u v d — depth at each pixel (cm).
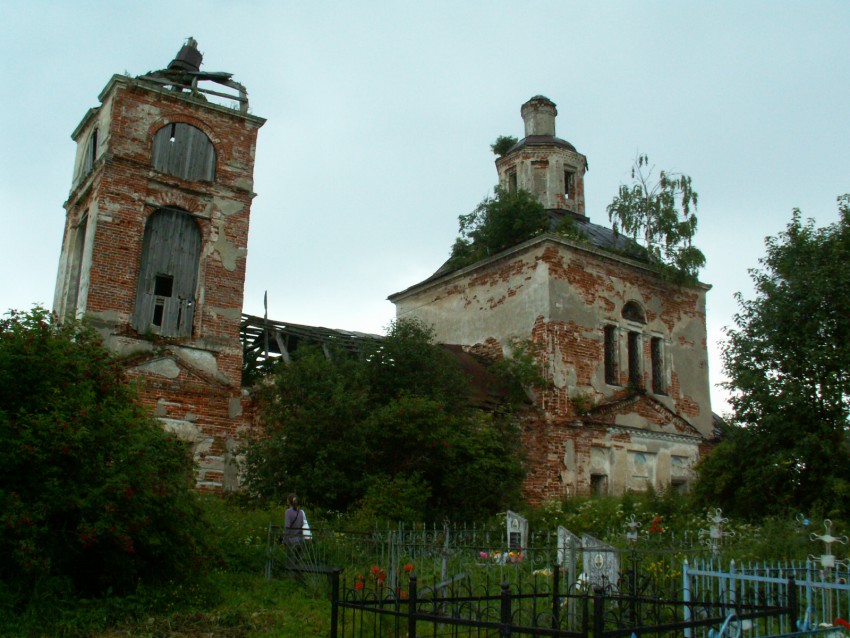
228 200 2306
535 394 2553
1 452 939
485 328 2844
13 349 1034
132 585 1061
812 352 1933
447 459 2055
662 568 1165
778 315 2019
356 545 1389
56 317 1230
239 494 1973
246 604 1126
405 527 1761
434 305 3142
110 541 1000
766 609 744
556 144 3247
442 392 2189
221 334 2200
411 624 735
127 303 2083
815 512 1750
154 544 1038
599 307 2731
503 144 3503
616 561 1127
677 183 2902
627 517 2005
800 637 746
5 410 991
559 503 2219
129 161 2156
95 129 2334
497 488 2122
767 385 2009
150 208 2186
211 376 2144
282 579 1352
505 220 2880
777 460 1908
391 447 2042
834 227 2083
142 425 1129
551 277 2625
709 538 1571
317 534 1429
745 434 2034
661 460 2733
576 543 1271
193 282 2223
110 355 1212
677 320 2991
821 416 1977
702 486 2117
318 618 1077
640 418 2706
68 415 995
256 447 1948
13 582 941
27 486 962
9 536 926
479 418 2253
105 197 2108
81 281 2112
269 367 2584
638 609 858
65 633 895
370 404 2120
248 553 1400
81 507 955
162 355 2080
